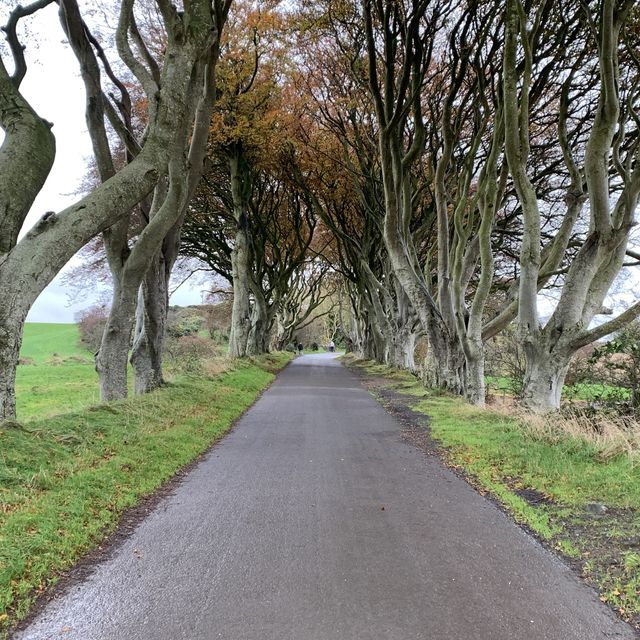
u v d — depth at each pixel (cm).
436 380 1523
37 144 692
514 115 1002
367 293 2923
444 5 1224
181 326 3547
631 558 379
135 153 1120
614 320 980
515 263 1959
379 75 1529
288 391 1634
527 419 862
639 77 1023
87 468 577
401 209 1579
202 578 365
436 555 404
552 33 1127
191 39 832
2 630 301
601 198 962
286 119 1889
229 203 2416
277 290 3114
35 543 388
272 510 507
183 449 739
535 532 450
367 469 665
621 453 629
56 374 2548
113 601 333
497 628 303
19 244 640
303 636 294
